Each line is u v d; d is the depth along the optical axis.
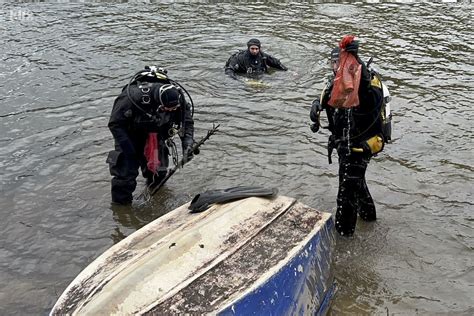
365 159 5.18
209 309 3.51
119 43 11.78
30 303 4.69
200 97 8.98
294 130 7.88
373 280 4.90
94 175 6.70
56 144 7.46
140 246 4.25
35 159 7.07
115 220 5.85
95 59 10.78
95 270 4.05
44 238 5.57
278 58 10.89
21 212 5.98
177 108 5.66
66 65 10.48
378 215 5.87
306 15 14.28
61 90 9.31
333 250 4.66
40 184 6.52
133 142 5.86
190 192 6.36
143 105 5.52
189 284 3.66
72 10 14.68
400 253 5.26
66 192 6.36
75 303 3.71
